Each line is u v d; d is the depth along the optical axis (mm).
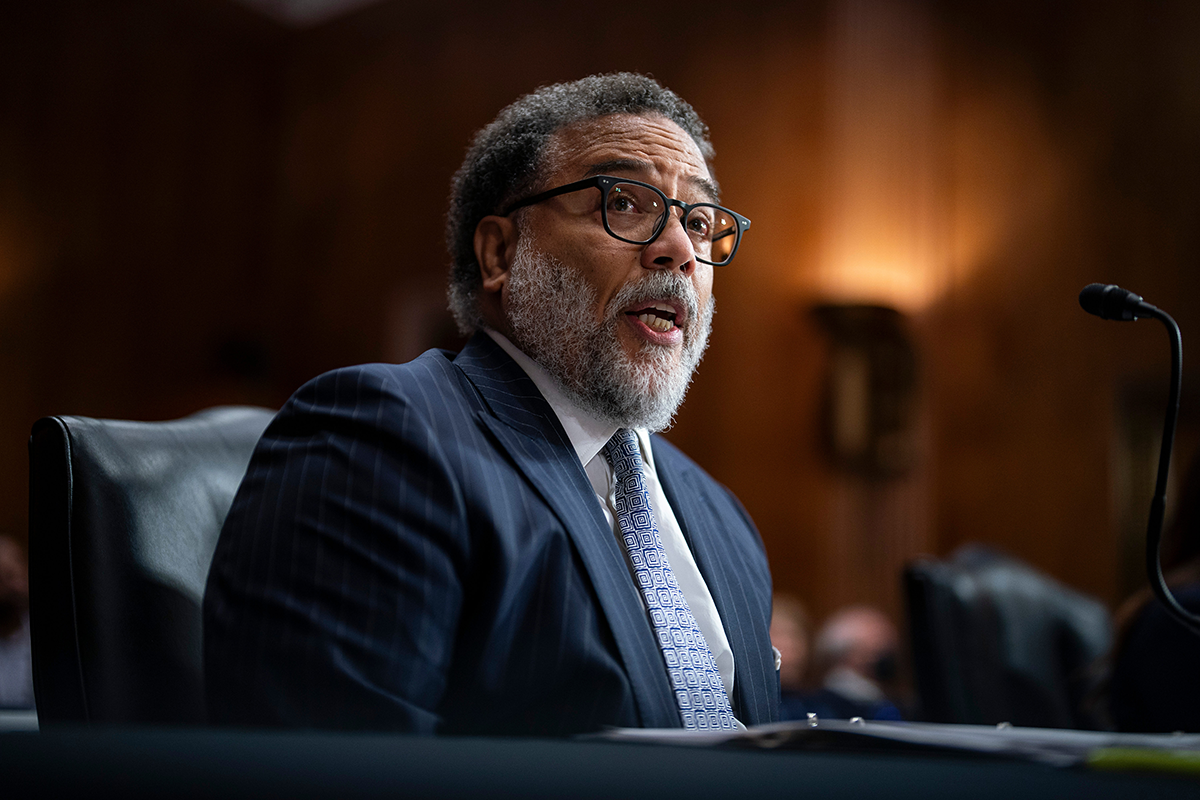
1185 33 6961
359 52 9320
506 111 1709
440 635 1120
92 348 9180
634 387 1492
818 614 6672
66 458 1231
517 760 536
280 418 1271
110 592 1213
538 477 1312
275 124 9586
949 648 2289
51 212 9086
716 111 7426
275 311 9359
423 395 1302
